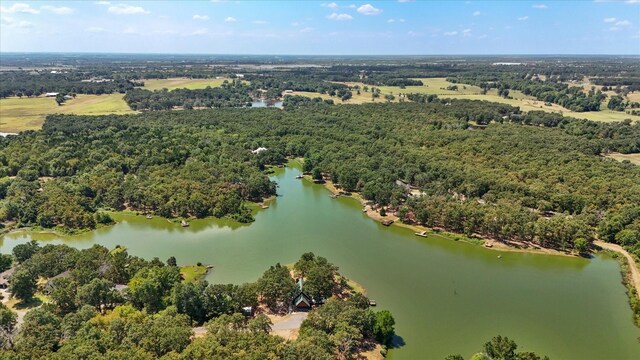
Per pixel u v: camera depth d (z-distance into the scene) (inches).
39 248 5585.6
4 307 4254.4
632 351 4249.5
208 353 3356.3
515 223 6624.0
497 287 5438.0
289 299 4746.6
